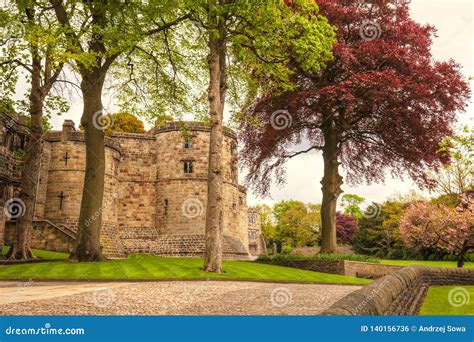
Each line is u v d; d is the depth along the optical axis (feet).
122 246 132.05
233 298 33.19
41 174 123.24
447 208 120.67
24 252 75.46
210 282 52.42
